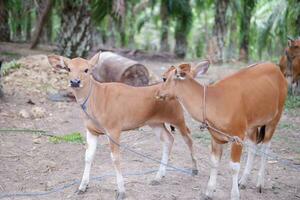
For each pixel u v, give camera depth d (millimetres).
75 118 9617
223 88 5496
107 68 10914
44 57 12914
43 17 17688
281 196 6117
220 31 18453
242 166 7234
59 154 7547
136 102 5867
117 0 12984
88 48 13617
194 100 5445
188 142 6531
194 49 26031
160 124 6395
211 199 5836
